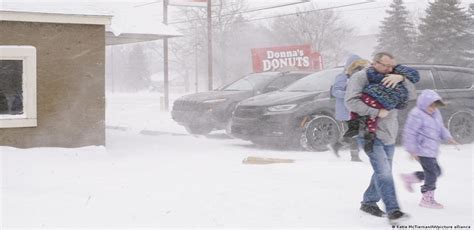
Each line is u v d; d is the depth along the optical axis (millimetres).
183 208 5664
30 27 8758
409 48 48500
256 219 5277
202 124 13086
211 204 5816
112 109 28266
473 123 11305
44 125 8906
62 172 7527
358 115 5293
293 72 13406
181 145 11258
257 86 13102
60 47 8961
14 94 8750
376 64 5215
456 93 11250
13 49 8609
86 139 9188
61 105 9000
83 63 9125
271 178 7203
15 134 8734
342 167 8055
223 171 7766
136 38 12555
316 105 10328
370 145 5188
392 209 5105
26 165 7871
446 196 6316
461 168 8219
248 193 6301
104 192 6352
